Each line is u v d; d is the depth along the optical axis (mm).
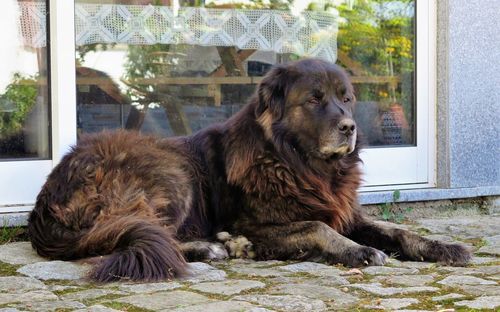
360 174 6105
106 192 5422
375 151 7781
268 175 5695
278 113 5742
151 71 7324
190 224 5848
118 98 7184
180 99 7461
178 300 4270
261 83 5871
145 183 5562
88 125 7055
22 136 6785
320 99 5660
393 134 8055
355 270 5066
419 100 7961
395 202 7602
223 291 4496
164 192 5613
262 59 7703
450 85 7844
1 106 6754
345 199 5926
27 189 6656
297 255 5508
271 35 7719
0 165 6535
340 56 7977
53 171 5715
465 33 7875
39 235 5492
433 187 8000
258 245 5621
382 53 8109
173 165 5801
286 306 4172
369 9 8055
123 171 5543
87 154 5621
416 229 6898
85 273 4875
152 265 4781
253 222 5770
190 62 7465
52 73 6719
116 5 7121
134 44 7223
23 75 6766
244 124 5961
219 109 7609
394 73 8125
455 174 7906
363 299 4371
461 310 4113
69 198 5445
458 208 7996
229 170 5887
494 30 8016
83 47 6984
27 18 6742
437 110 7973
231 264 5414
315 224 5559
